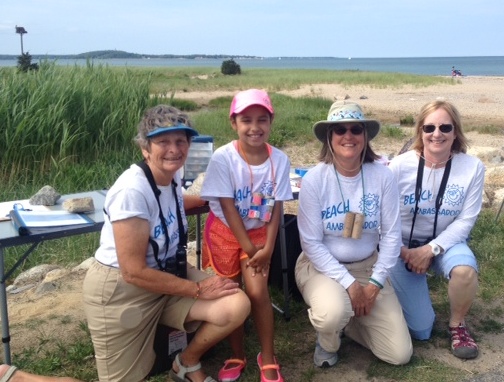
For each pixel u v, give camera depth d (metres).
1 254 2.94
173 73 45.66
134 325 2.81
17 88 8.35
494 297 4.14
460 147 3.54
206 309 2.83
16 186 7.22
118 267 2.77
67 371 3.27
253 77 40.41
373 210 3.25
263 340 3.08
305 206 3.25
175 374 3.07
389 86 32.47
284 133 11.43
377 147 10.84
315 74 44.66
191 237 5.79
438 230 3.60
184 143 2.73
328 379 3.20
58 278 4.70
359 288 3.17
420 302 3.54
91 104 8.53
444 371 3.24
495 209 6.23
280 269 4.14
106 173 7.64
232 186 3.13
